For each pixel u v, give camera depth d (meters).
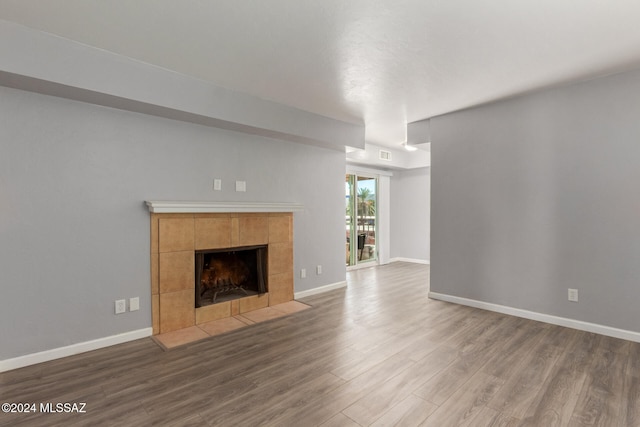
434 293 4.48
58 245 2.67
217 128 3.68
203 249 3.52
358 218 7.06
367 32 2.31
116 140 2.97
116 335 2.97
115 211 2.96
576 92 3.25
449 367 2.51
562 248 3.36
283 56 2.68
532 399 2.08
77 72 2.46
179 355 2.75
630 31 2.28
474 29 2.26
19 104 2.50
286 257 4.37
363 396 2.12
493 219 3.86
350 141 4.74
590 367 2.48
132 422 1.87
